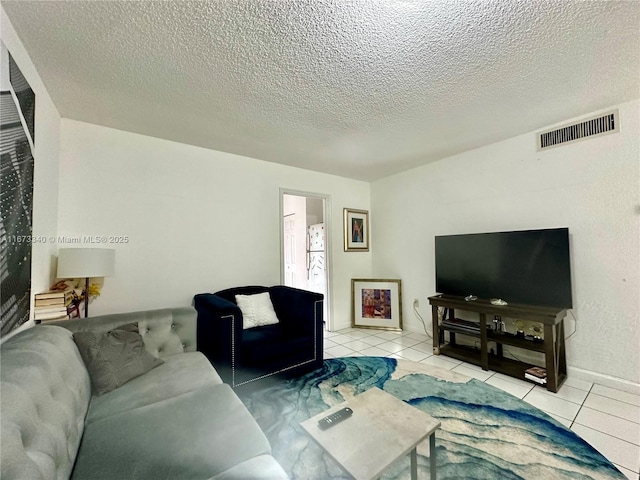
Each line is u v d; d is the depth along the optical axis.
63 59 1.55
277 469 0.97
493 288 2.79
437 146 3.00
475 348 3.03
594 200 2.32
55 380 1.09
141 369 1.64
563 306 2.36
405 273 3.94
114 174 2.44
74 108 2.09
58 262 1.94
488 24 1.36
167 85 1.82
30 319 1.56
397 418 1.27
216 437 1.10
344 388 2.24
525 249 2.58
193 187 2.85
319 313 2.62
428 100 2.06
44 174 1.80
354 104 2.09
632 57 1.62
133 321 1.90
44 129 1.80
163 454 1.01
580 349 2.38
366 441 1.12
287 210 5.79
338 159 3.37
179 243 2.75
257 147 2.94
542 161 2.60
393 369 2.60
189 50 1.50
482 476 1.36
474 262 2.94
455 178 3.30
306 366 2.50
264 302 2.83
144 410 1.26
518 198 2.76
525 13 1.30
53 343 1.28
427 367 2.64
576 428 1.71
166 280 2.67
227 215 3.06
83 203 2.30
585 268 2.36
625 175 2.17
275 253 3.41
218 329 2.06
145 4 1.21
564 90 1.97
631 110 2.14
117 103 2.04
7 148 1.21
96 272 1.95
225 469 0.96
